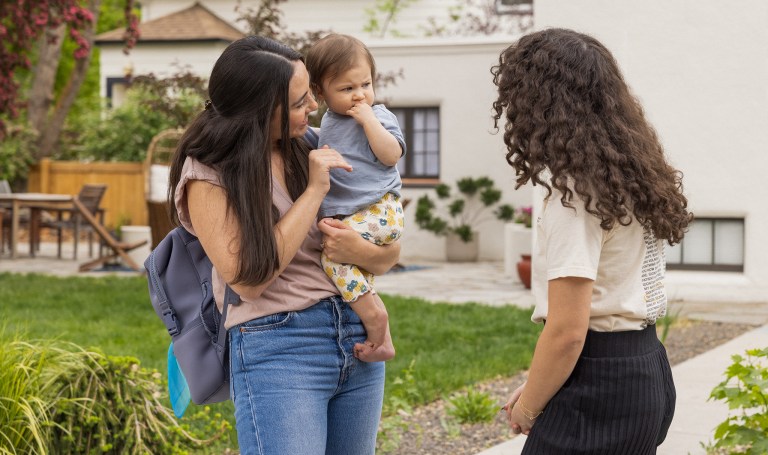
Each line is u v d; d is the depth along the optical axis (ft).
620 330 7.70
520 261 41.70
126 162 60.23
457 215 52.60
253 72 8.05
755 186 33.09
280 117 8.22
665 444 15.67
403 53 52.95
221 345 8.45
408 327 27.91
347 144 8.75
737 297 33.37
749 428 13.14
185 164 8.24
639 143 7.56
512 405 8.70
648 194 7.48
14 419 12.14
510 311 31.35
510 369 21.99
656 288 7.93
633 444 7.72
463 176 52.54
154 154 41.22
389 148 8.61
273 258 7.92
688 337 26.50
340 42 8.84
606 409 7.64
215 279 8.52
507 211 51.62
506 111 7.93
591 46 7.77
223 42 61.36
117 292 34.53
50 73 67.10
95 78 102.01
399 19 63.82
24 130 62.75
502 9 63.26
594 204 7.39
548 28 8.04
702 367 21.90
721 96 33.24
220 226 8.05
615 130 7.51
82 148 63.46
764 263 33.06
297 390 8.16
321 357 8.30
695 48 33.32
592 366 7.66
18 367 12.42
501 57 8.05
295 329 8.25
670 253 34.27
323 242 8.46
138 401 13.53
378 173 8.73
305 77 8.34
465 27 62.18
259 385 8.15
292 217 8.11
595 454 7.65
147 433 13.29
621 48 33.50
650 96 33.76
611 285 7.68
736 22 32.96
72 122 72.79
